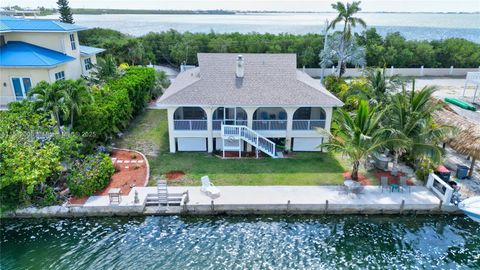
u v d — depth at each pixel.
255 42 62.00
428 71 56.75
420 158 21.62
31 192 17.75
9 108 23.30
